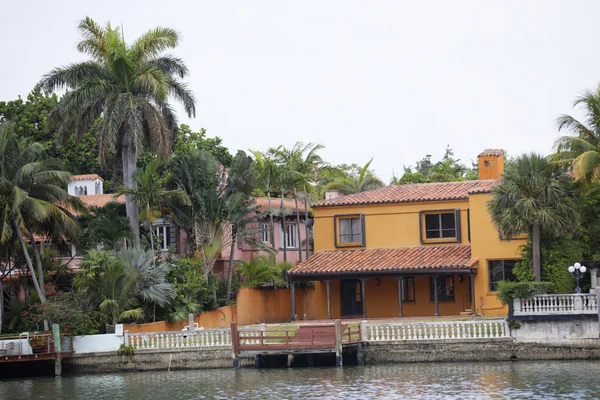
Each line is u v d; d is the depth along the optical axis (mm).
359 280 63062
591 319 47500
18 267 59312
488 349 48438
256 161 69500
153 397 40969
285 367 49938
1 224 54594
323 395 39219
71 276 60281
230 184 62094
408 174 93312
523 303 48406
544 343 47969
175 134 63656
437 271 58281
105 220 58281
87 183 80062
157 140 58688
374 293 62500
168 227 67125
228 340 50625
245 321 62719
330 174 80625
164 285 55406
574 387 38594
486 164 68375
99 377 49562
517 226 51250
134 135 57531
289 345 48844
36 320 52906
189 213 61062
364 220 64062
